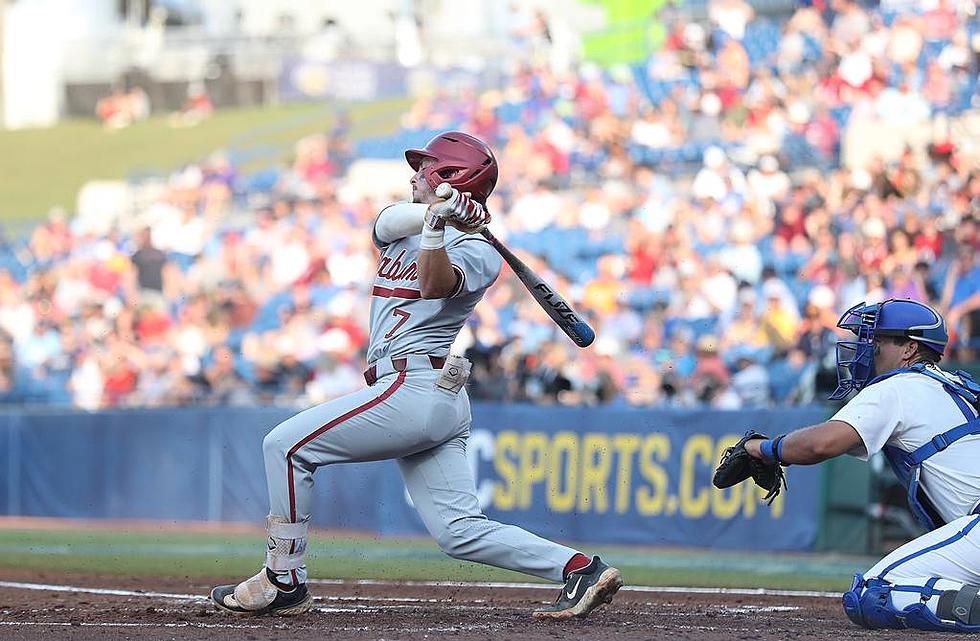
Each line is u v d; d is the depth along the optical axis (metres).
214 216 68.31
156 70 81.94
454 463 16.89
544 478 39.28
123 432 46.38
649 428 38.00
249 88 79.69
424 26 78.44
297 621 16.70
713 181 56.47
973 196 52.22
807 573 30.47
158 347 60.12
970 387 16.58
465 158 16.34
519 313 52.97
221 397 53.75
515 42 69.62
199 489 44.78
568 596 16.70
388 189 65.75
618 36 66.56
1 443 48.81
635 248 54.19
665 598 22.67
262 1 83.00
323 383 53.91
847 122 58.34
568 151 62.59
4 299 64.06
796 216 53.62
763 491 36.56
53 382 60.75
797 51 61.09
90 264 64.94
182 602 20.86
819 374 41.09
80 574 28.14
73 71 83.62
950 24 58.91
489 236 16.62
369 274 60.41
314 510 41.78
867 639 14.94
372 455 16.69
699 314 50.91
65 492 47.59
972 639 15.05
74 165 77.19
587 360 49.94
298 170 69.81
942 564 16.00
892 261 50.16
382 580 26.61
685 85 62.75
